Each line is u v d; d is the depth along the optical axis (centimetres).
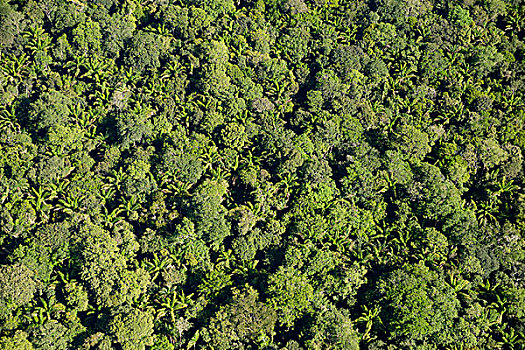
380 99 7931
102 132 7562
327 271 6153
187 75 8094
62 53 8106
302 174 6956
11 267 5838
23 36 8106
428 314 5641
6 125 7338
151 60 8088
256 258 6538
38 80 7881
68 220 6444
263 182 6931
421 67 8131
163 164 6994
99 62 8069
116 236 6341
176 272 6194
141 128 7331
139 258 6444
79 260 6100
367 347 5719
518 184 6950
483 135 7312
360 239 6444
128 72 7988
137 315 5672
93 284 5900
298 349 5612
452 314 5703
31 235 6316
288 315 5844
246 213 6538
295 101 8162
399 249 6359
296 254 6206
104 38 8250
